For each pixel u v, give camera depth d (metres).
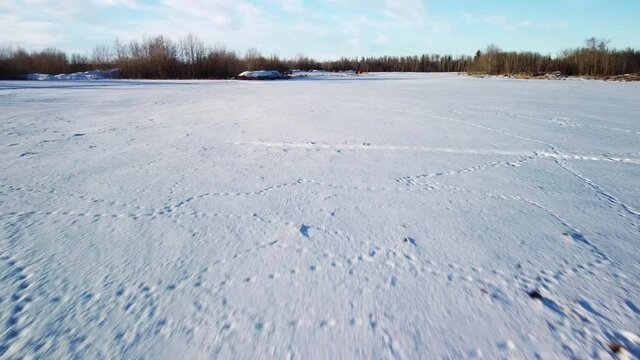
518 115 5.99
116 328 1.12
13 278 1.38
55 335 1.09
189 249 1.61
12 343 1.06
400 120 5.38
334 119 5.44
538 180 2.61
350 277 1.40
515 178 2.65
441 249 1.62
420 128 4.68
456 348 1.05
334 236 1.74
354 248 1.63
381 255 1.57
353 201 2.18
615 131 4.53
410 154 3.32
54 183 2.47
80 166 2.88
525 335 1.10
